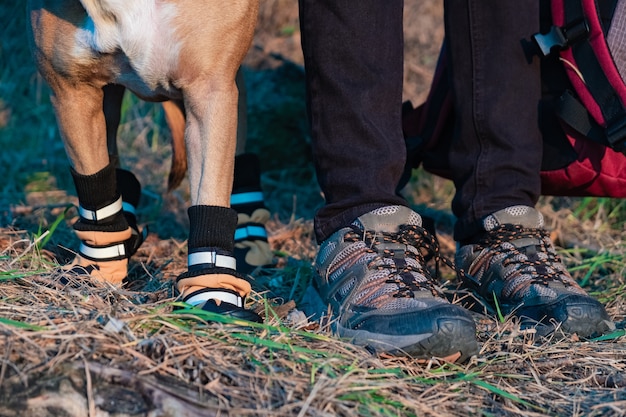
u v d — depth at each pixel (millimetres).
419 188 3242
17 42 3949
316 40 1593
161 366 1261
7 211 2568
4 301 1429
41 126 3617
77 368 1222
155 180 3207
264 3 3734
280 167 3297
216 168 1496
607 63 1681
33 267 1727
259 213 2121
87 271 1685
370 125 1600
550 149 1835
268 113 3252
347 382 1289
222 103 1477
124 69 1491
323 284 1663
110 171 1663
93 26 1433
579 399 1394
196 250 1507
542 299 1648
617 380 1462
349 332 1521
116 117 1935
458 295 1874
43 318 1359
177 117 2127
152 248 2295
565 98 1750
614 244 2615
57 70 1507
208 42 1438
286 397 1243
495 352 1568
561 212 2959
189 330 1357
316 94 1628
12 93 3775
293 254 2424
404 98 3400
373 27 1582
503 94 1777
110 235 1695
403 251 1592
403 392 1331
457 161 1857
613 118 1675
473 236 1844
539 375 1486
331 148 1625
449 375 1455
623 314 1889
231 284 1510
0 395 1190
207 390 1239
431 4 3697
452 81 1844
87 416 1202
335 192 1646
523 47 1776
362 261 1575
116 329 1312
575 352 1560
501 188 1787
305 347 1426
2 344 1253
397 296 1512
